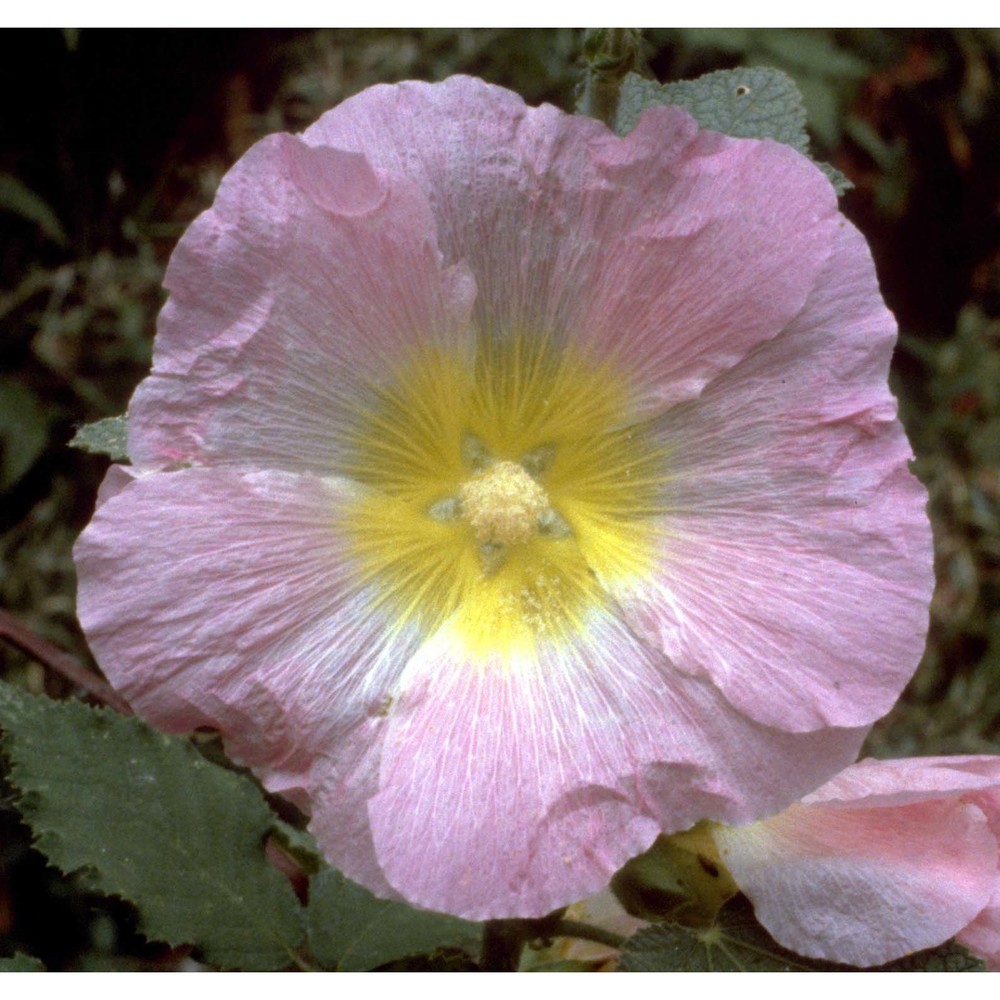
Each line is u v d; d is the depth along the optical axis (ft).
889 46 2.61
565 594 0.97
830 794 0.96
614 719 0.93
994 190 2.69
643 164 0.93
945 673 2.47
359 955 1.02
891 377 2.65
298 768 0.92
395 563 0.96
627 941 0.95
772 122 1.02
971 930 0.97
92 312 2.19
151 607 0.89
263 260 0.90
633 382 0.95
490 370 0.97
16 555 2.13
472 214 0.93
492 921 1.00
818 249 0.92
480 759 0.92
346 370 0.93
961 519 2.53
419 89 0.93
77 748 1.01
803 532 0.92
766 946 0.95
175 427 0.91
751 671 0.91
